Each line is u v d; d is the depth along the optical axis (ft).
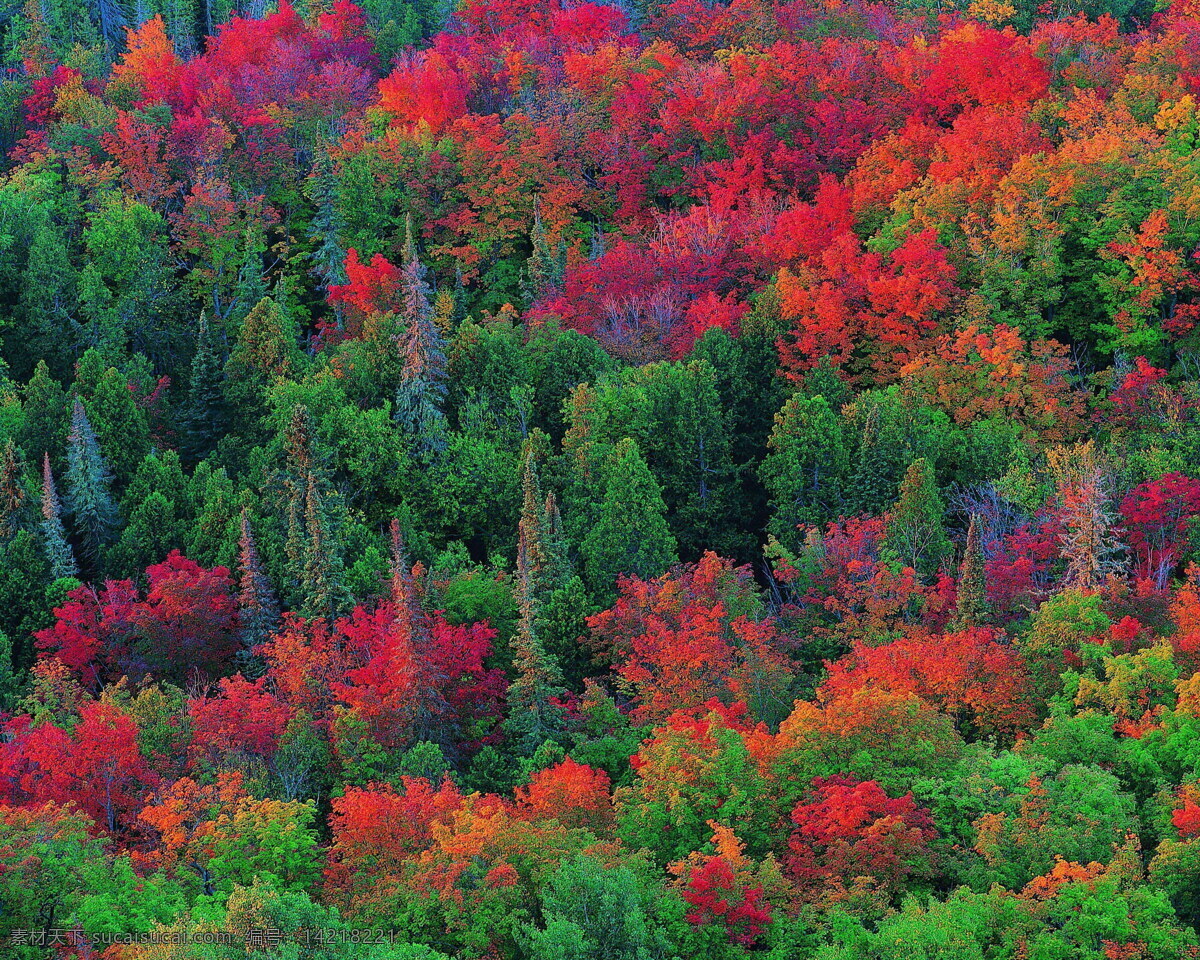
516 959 128.88
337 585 213.87
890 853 132.36
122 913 123.03
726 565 206.39
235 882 138.31
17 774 160.97
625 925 122.42
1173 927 123.65
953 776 147.43
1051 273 285.23
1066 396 263.70
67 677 201.77
